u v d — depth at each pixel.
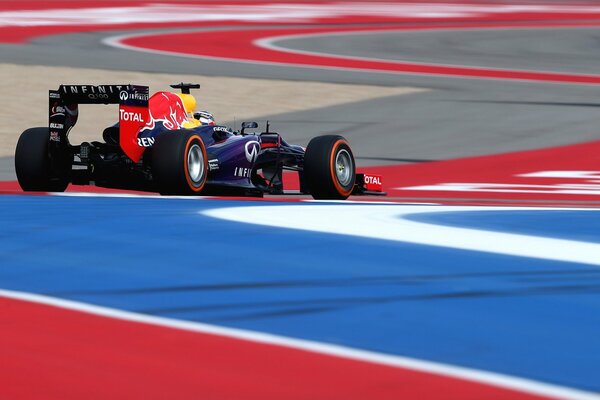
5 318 15.20
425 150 61.19
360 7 163.00
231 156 35.50
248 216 26.67
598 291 17.45
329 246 21.78
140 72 84.94
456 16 153.38
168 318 15.27
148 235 22.92
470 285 17.83
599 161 57.69
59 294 16.92
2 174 50.81
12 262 19.72
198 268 19.17
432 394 11.75
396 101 77.75
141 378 12.32
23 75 80.44
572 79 93.38
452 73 94.75
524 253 21.38
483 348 13.79
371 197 42.19
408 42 119.00
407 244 22.27
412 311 15.84
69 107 34.59
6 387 11.94
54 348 13.63
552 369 12.80
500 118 71.75
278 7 158.12
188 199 31.78
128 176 34.38
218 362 13.02
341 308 15.98
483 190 46.22
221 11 148.50
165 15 139.12
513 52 113.75
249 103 75.56
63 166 34.62
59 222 24.88
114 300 16.48
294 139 64.56
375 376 12.43
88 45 103.31
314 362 13.03
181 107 35.28
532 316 15.61
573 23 147.38
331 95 79.50
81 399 11.52
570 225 26.92
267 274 18.66
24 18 125.56
